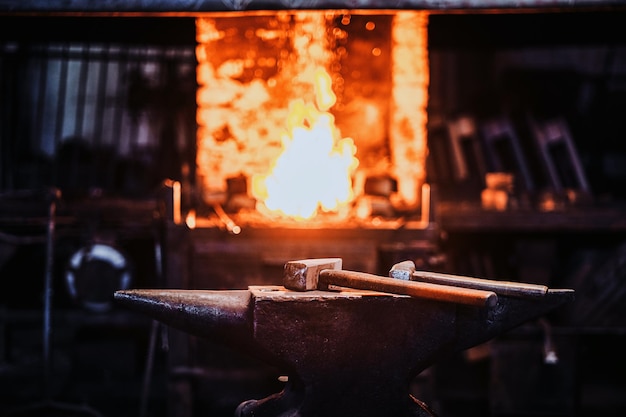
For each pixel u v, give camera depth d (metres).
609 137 6.66
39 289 5.68
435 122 6.66
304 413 2.27
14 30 4.58
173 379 4.11
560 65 6.77
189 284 4.15
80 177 6.59
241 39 4.86
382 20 4.79
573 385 4.48
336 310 2.26
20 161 6.77
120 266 4.48
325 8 3.87
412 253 4.04
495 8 3.84
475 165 6.37
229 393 4.15
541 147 6.24
